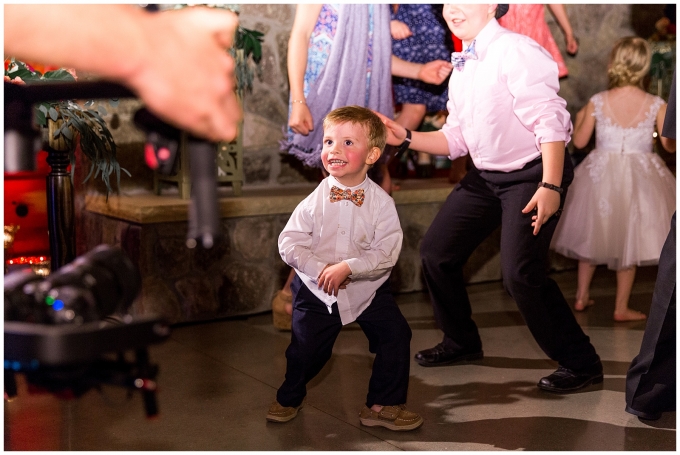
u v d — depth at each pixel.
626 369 2.95
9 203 3.56
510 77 2.49
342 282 2.19
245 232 3.72
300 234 2.30
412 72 3.79
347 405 2.55
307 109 3.26
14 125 0.89
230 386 2.74
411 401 2.59
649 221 3.68
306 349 2.32
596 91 5.35
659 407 2.33
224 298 3.69
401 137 2.75
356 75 3.31
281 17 4.32
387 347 2.31
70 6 0.65
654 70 5.22
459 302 2.96
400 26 3.87
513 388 2.73
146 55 0.68
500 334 3.48
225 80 0.72
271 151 4.41
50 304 0.77
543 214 2.42
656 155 3.87
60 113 2.27
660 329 2.26
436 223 2.88
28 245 3.62
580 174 3.84
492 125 2.57
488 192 2.74
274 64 4.33
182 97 0.70
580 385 2.69
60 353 0.69
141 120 0.85
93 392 2.59
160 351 3.19
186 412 2.46
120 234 3.59
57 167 2.39
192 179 0.78
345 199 2.29
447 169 5.08
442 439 2.23
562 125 2.46
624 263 3.67
